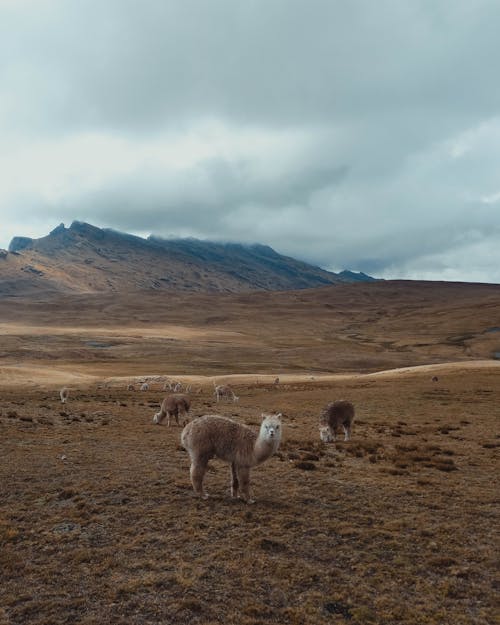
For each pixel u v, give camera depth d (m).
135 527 9.45
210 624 6.23
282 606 6.73
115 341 139.50
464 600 6.98
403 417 29.69
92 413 27.78
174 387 59.97
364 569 7.85
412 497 11.81
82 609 6.59
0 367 68.12
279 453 17.17
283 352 131.38
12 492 11.65
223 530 9.35
